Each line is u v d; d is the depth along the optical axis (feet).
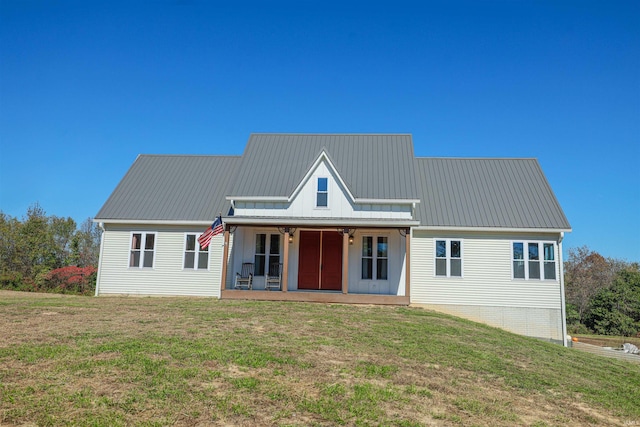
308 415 23.36
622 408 29.76
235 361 30.35
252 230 72.54
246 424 21.85
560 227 68.64
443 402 26.61
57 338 34.19
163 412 22.36
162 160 85.30
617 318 113.70
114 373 26.78
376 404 25.21
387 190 69.72
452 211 72.13
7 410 21.48
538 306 68.18
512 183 76.79
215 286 72.08
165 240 73.97
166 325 40.96
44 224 129.29
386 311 57.57
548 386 32.27
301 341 37.04
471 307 68.90
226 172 82.02
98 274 73.72
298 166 76.13
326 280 71.10
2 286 102.47
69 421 20.86
